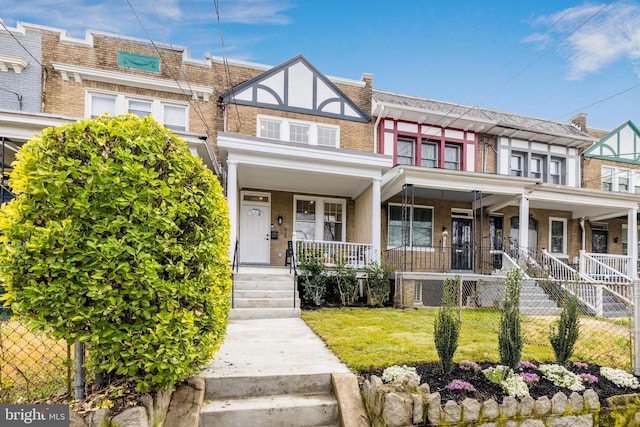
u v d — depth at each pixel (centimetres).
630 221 1093
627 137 1361
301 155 834
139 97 927
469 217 1188
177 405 271
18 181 221
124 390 236
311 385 322
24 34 852
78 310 212
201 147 765
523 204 994
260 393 312
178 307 241
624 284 419
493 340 479
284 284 741
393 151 1116
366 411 289
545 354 425
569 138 1231
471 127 1171
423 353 396
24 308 210
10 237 213
